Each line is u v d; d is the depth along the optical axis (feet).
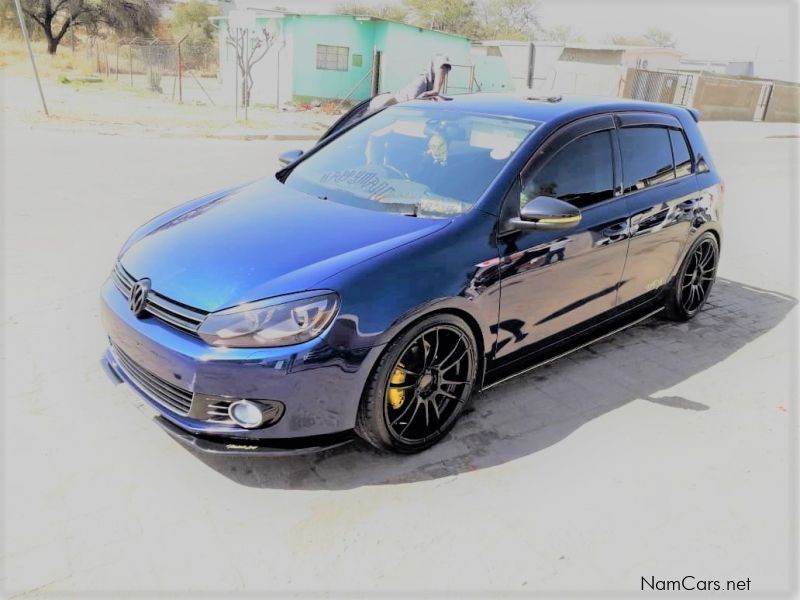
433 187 11.51
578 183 12.25
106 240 19.60
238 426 9.00
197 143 42.50
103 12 113.80
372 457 10.32
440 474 10.02
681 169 14.96
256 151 40.16
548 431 11.32
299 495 9.41
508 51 101.81
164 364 9.16
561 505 9.52
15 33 108.06
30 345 13.04
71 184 26.61
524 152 11.46
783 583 8.35
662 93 94.32
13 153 32.58
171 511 8.95
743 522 9.41
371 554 8.45
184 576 7.96
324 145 14.33
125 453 10.05
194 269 9.77
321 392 9.00
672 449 11.03
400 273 9.50
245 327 8.82
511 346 11.35
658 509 9.57
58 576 7.83
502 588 8.05
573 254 11.83
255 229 10.71
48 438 10.25
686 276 15.92
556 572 8.34
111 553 8.21
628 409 12.21
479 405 12.02
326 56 74.84
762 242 24.88
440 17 157.17
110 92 72.64
